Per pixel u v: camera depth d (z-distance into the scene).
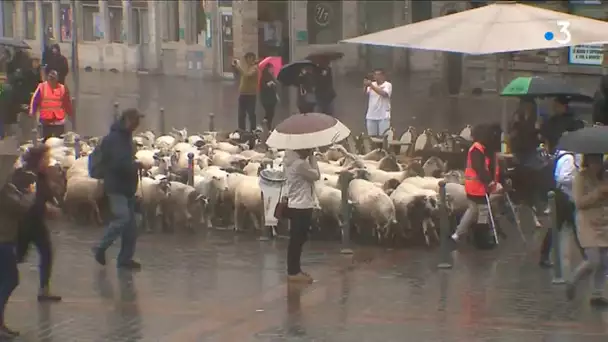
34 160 12.48
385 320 12.32
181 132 21.77
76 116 31.52
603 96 17.69
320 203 16.23
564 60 32.47
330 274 14.56
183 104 35.41
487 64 38.94
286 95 38.53
